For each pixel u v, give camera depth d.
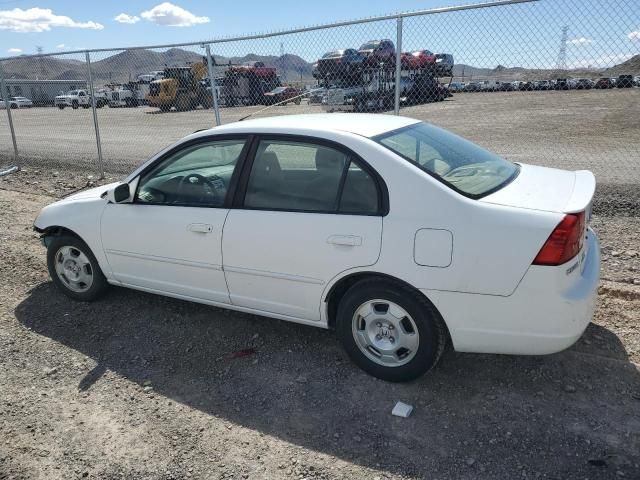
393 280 3.21
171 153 4.07
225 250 3.74
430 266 3.07
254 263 3.65
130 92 23.55
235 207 3.72
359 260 3.25
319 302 3.51
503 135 12.77
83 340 4.20
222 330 4.24
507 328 3.02
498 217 2.96
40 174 11.12
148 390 3.52
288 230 3.47
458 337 3.14
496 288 2.96
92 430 3.15
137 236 4.16
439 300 3.09
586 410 3.12
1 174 11.20
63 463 2.90
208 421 3.21
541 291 2.90
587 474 2.66
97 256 4.48
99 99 24.17
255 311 3.87
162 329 4.30
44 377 3.71
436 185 3.11
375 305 3.38
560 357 3.62
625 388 3.29
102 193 4.49
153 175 4.16
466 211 3.01
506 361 3.62
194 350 3.99
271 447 2.96
